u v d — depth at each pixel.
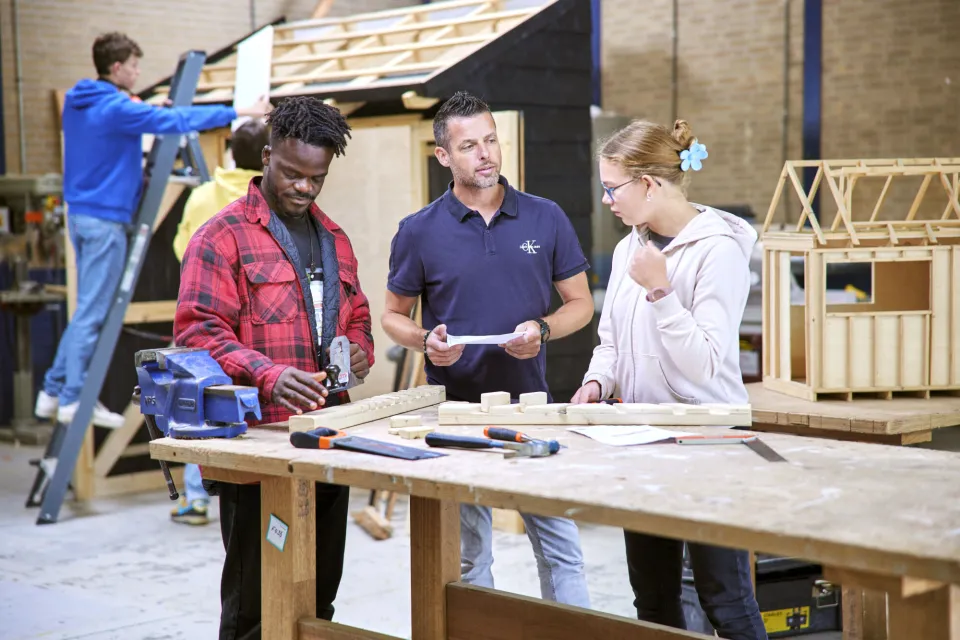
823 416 2.89
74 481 5.52
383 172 5.43
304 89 5.33
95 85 4.96
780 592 3.38
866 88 9.27
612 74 10.73
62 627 3.67
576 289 3.10
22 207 7.34
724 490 1.73
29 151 7.82
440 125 2.90
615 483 1.78
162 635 3.60
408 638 3.57
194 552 4.60
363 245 5.62
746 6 9.80
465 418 2.34
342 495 2.75
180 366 2.32
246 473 2.32
